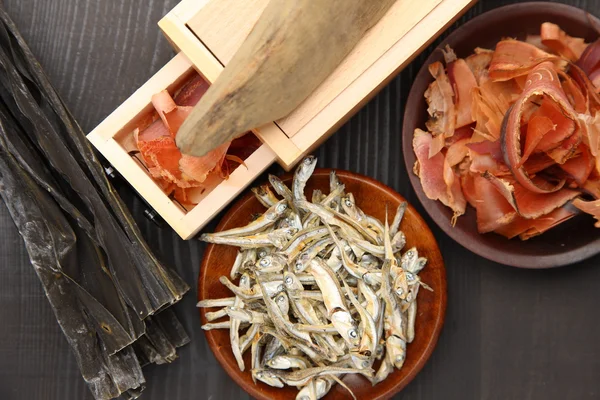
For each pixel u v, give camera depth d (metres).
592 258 0.70
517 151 0.62
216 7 0.60
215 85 0.58
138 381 0.66
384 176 0.70
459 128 0.66
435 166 0.65
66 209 0.62
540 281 0.70
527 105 0.64
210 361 0.70
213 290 0.66
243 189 0.64
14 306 0.70
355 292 0.66
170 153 0.62
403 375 0.64
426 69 0.65
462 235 0.65
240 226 0.66
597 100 0.64
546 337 0.70
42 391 0.70
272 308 0.65
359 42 0.60
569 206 0.64
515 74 0.64
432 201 0.65
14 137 0.63
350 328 0.64
